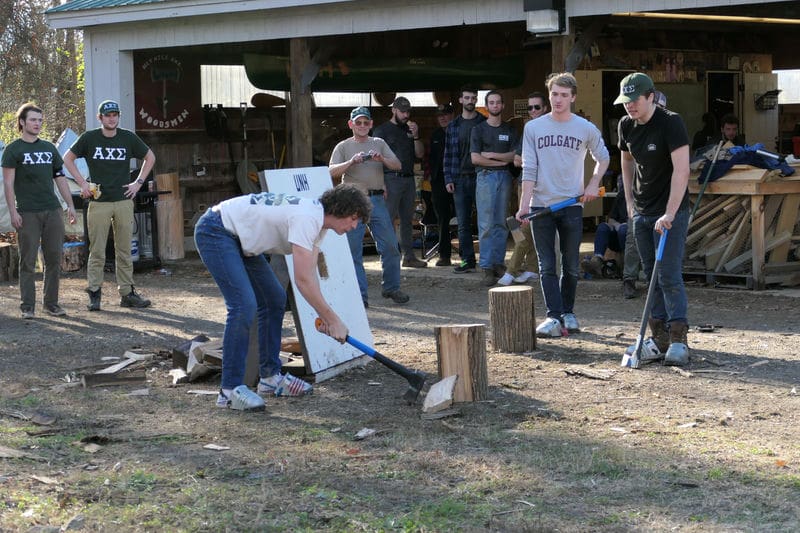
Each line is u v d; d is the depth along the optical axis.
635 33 16.14
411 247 12.78
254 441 5.46
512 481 4.70
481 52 17.44
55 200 9.92
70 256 13.38
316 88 16.25
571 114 8.10
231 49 16.39
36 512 4.31
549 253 8.23
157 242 13.80
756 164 10.30
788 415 5.80
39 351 8.17
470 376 6.23
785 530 4.08
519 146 11.12
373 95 20.06
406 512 4.33
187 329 9.23
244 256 6.22
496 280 11.52
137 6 14.22
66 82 28.89
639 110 6.88
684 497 4.48
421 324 9.18
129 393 6.66
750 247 10.51
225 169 16.77
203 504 4.42
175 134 15.96
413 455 5.13
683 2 10.38
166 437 5.54
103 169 10.17
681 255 7.09
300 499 4.49
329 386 6.77
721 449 5.16
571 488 4.62
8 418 6.05
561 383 6.67
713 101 17.34
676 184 6.86
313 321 6.94
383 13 12.56
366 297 10.00
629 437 5.40
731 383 6.59
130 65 15.04
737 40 17.44
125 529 4.11
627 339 8.11
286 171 7.14
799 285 10.57
